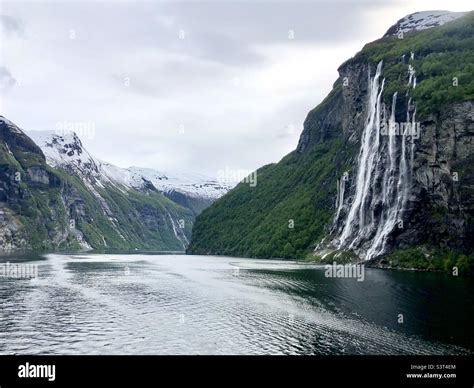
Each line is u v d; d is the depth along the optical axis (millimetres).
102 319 64875
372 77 185750
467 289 85625
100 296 85188
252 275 123000
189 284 103312
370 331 56094
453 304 71188
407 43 181375
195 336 55562
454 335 53969
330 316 64562
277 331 57094
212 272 134875
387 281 98688
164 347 51688
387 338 53188
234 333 56594
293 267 150125
